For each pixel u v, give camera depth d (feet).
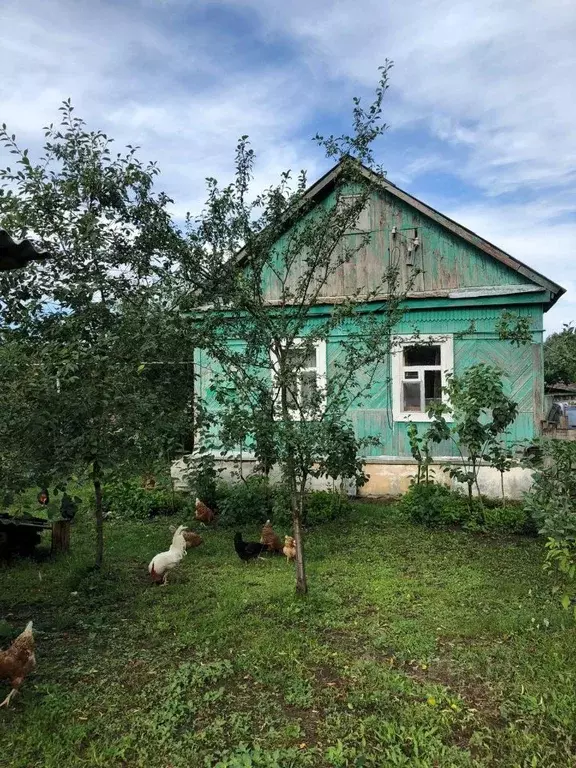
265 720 11.90
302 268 34.35
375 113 17.81
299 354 18.65
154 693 12.96
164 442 19.84
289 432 16.88
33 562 23.41
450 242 36.68
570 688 12.78
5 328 18.89
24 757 10.80
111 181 19.54
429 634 15.90
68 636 16.33
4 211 18.54
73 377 15.65
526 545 25.03
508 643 15.39
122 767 10.60
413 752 10.78
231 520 28.99
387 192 37.42
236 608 17.80
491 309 35.65
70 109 19.81
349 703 12.37
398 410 36.63
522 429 34.76
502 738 11.16
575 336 27.58
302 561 18.89
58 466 15.72
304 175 18.01
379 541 25.70
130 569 22.21
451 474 29.50
